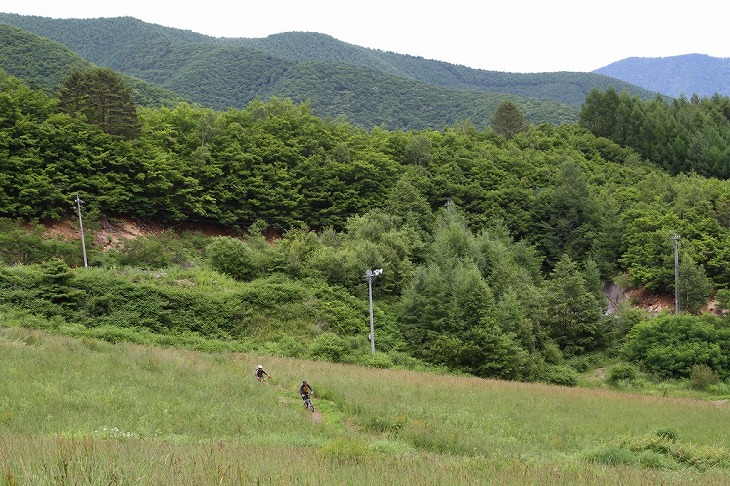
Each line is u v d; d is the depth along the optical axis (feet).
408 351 146.20
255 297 144.56
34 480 22.34
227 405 67.92
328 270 164.45
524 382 131.13
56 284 127.95
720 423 82.58
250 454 36.81
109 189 192.54
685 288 179.93
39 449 28.84
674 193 253.44
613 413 87.56
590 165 310.86
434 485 30.71
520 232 248.32
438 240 192.65
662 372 144.97
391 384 95.35
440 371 134.31
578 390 114.83
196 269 159.43
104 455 27.32
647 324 154.40
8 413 52.54
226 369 92.32
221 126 247.91
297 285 153.89
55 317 121.19
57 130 187.42
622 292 213.66
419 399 84.69
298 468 31.65
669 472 46.50
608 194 257.14
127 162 197.36
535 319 161.17
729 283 192.85
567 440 65.46
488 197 253.85
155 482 24.47
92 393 64.80
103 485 22.68
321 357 127.24
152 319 130.00
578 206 244.83
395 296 170.30
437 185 253.65
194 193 212.23
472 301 146.20
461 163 271.69
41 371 73.56
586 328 167.02
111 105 208.85
